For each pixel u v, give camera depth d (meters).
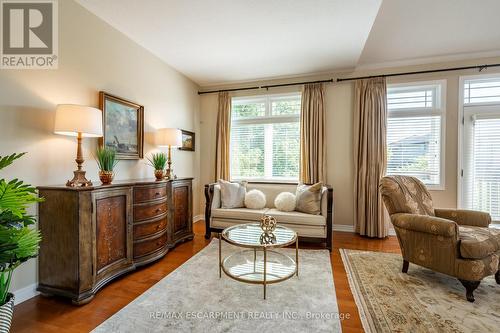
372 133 3.74
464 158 3.58
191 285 2.16
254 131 4.57
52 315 1.73
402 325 1.60
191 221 3.56
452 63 3.63
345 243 3.39
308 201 3.27
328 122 4.11
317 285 2.16
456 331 1.54
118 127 2.83
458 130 3.59
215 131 4.76
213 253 2.97
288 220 3.18
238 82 4.59
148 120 3.38
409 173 3.82
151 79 3.43
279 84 4.36
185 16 2.57
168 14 2.54
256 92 4.51
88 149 2.49
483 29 3.03
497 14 2.76
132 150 3.05
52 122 2.14
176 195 3.24
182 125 4.21
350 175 4.00
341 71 4.04
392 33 3.13
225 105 4.57
